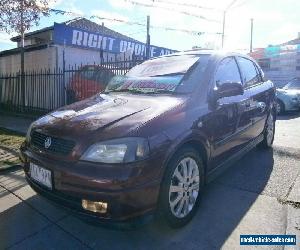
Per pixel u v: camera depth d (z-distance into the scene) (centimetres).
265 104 517
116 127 279
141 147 266
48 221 333
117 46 1508
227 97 389
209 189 407
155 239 299
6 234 310
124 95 382
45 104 1312
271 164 503
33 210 356
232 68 436
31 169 318
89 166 266
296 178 443
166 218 297
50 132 304
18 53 1564
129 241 296
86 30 1388
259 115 491
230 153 404
